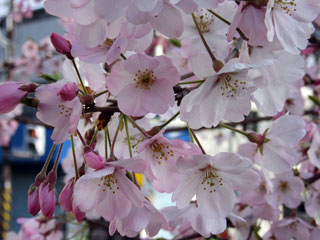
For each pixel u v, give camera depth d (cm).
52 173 23
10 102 20
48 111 21
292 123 26
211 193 24
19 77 97
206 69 24
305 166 40
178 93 24
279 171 27
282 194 36
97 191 22
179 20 20
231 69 21
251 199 36
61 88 20
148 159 22
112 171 21
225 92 22
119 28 20
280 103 25
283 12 22
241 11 21
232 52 25
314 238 36
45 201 22
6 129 93
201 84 23
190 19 25
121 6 19
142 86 22
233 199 24
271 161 27
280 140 26
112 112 22
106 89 23
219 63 22
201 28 25
